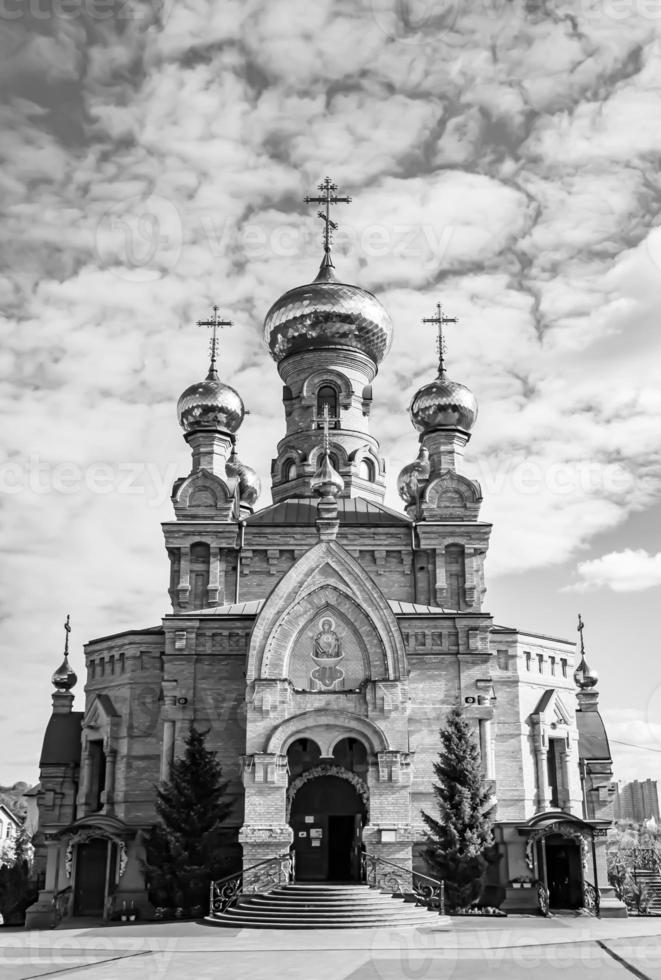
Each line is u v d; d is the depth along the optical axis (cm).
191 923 4162
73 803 5594
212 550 5616
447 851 4331
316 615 4722
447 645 5025
